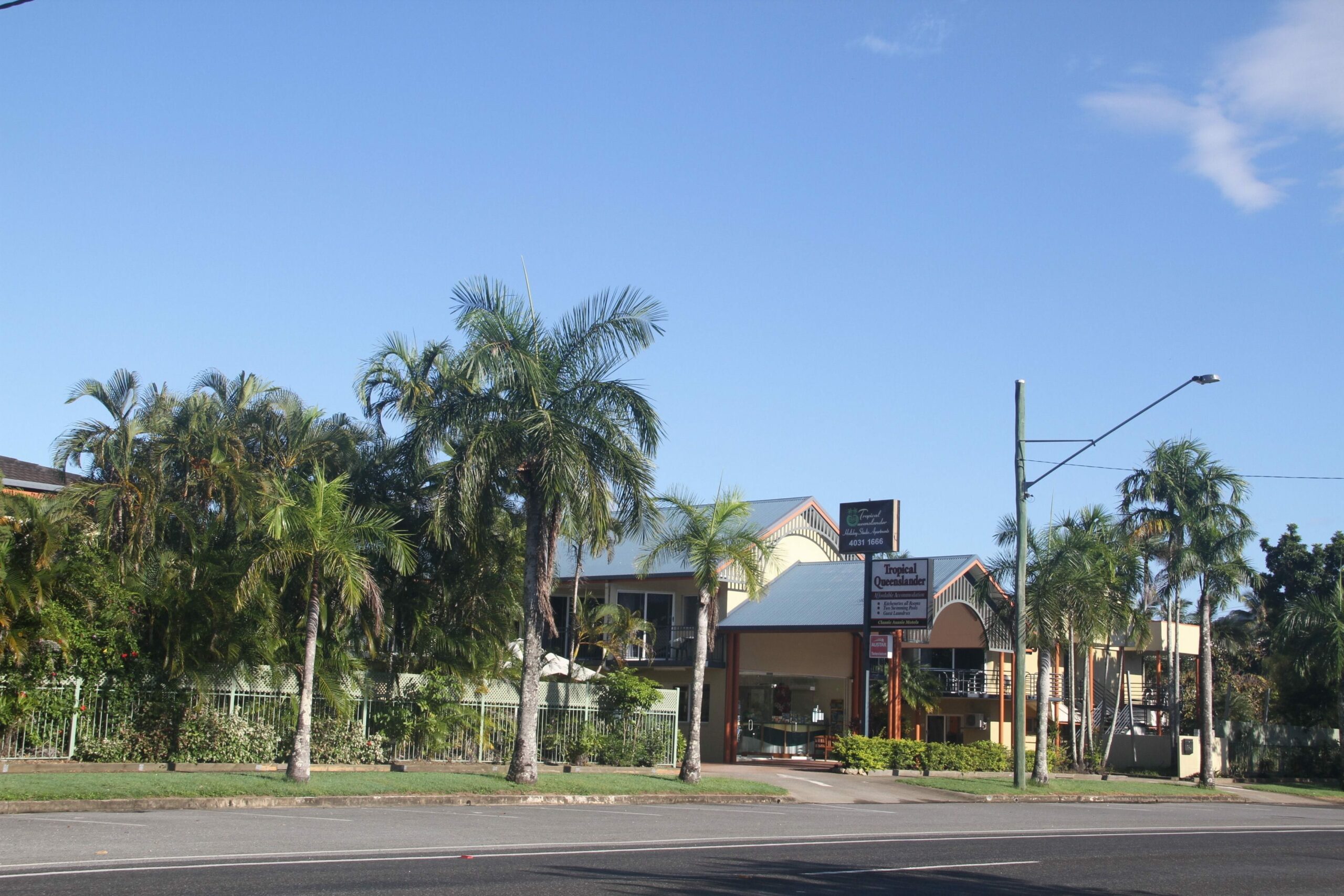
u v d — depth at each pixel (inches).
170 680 917.2
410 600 1088.2
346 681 1015.6
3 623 780.6
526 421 930.7
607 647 1464.1
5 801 676.7
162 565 914.1
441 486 962.7
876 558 1733.5
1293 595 2279.8
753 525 1109.1
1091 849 712.4
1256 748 1856.5
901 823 859.4
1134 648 2055.9
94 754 875.4
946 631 1631.4
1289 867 657.0
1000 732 1660.9
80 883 423.8
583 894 445.4
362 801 821.2
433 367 1055.0
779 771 1355.8
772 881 506.3
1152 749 1861.5
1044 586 1374.3
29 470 1249.4
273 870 474.6
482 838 630.5
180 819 659.4
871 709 1596.9
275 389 1067.9
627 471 957.2
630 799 964.0
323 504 872.9
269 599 920.9
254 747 946.1
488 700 1119.6
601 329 976.3
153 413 984.9
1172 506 1546.5
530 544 970.7
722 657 1584.6
